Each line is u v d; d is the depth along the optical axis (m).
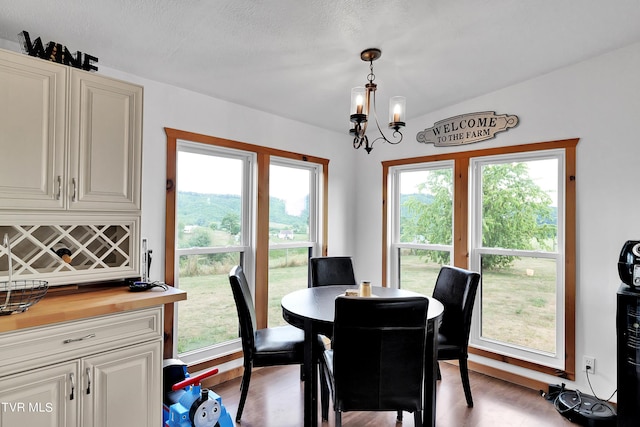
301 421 2.40
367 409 1.85
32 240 1.77
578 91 2.76
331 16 2.00
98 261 1.97
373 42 2.30
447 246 3.55
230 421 1.83
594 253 2.69
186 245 2.84
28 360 1.48
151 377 1.86
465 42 2.37
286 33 2.13
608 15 2.16
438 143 3.54
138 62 2.34
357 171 4.25
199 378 1.77
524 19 2.16
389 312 1.77
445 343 2.61
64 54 1.89
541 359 2.95
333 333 1.92
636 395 2.18
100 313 1.67
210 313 2.98
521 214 3.12
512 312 3.14
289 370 3.23
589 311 2.70
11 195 1.67
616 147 2.60
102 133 1.94
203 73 2.54
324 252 3.87
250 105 3.16
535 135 2.96
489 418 2.47
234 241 3.18
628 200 2.55
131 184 2.06
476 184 3.37
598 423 2.31
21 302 1.64
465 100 3.35
